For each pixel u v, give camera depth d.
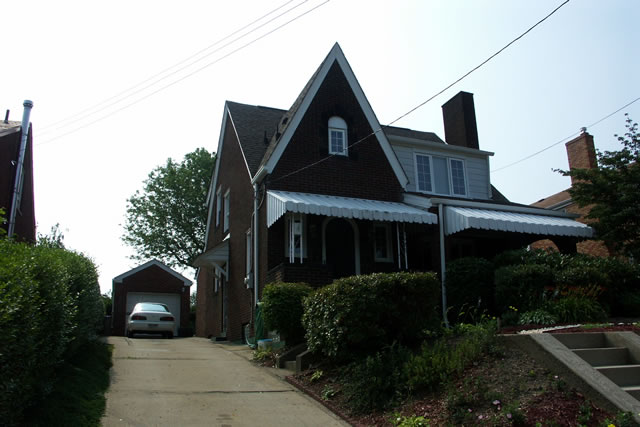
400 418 7.01
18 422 5.80
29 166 20.52
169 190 41.53
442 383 7.39
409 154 20.11
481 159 21.59
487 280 14.41
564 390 6.67
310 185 16.95
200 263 22.16
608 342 8.48
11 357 5.20
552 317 11.18
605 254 22.52
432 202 16.48
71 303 8.39
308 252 16.36
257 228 17.12
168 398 8.32
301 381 9.58
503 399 6.64
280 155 16.77
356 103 18.62
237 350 14.79
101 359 10.99
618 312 13.02
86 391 7.95
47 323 6.67
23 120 17.95
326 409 8.12
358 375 8.44
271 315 12.02
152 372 10.38
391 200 18.14
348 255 17.20
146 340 18.36
